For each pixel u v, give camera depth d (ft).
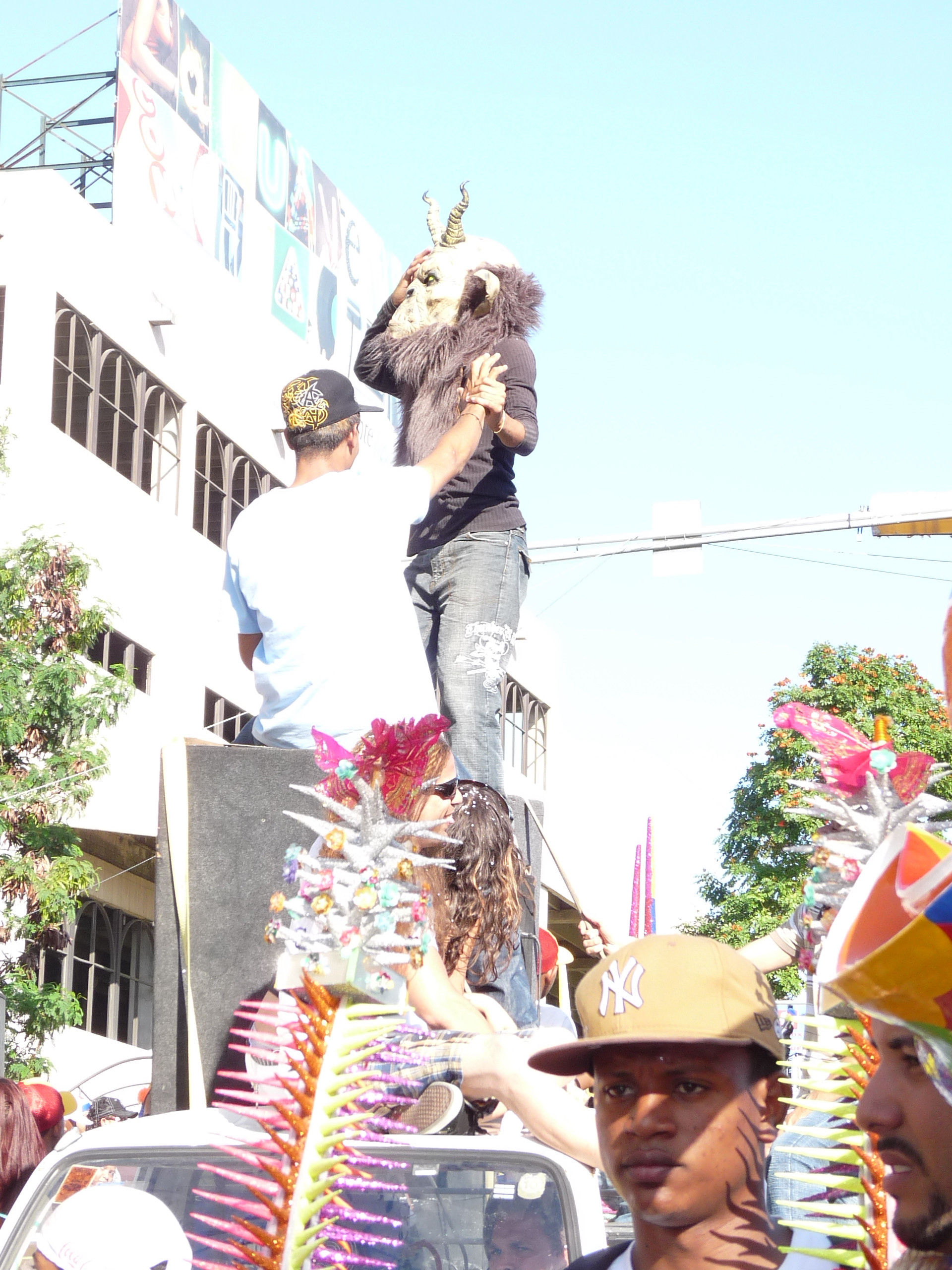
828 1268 7.16
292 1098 7.39
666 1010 7.16
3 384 65.62
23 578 50.39
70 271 68.69
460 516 17.35
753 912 65.98
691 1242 7.25
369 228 102.27
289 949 7.63
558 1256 9.70
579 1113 9.31
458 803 11.85
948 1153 5.80
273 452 87.66
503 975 12.63
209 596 78.48
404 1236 9.86
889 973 4.94
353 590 13.73
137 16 76.18
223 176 83.71
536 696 104.58
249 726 14.44
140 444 74.64
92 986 68.49
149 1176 10.56
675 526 38.24
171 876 11.86
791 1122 8.99
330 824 7.81
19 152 76.28
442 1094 9.51
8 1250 10.32
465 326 17.48
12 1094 14.53
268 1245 6.90
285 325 90.12
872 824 7.34
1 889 48.01
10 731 47.88
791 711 7.78
